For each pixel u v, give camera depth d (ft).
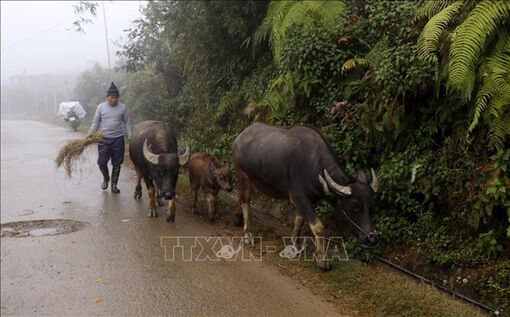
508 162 13.83
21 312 13.93
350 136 19.03
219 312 13.70
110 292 15.14
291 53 20.79
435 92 16.35
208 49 31.58
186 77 44.98
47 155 46.55
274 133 17.84
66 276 16.47
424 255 15.67
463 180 15.02
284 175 16.92
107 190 29.76
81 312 13.85
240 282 15.65
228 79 32.09
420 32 17.75
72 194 28.91
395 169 16.87
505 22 14.69
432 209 16.46
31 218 23.82
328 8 21.72
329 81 20.54
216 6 27.07
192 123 38.04
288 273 16.17
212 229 21.34
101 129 27.55
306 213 16.35
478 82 14.82
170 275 16.34
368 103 18.31
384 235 16.87
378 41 19.94
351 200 14.89
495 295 13.35
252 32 27.76
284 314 13.48
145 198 27.53
